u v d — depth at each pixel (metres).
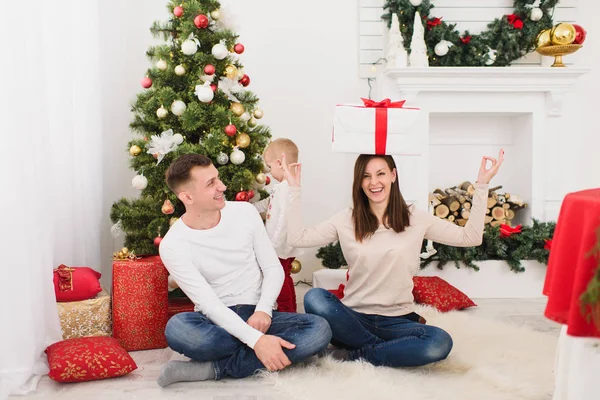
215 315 2.17
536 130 3.86
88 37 3.22
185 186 2.24
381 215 2.38
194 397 2.02
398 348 2.21
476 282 3.60
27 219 2.21
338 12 4.10
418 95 3.81
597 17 4.13
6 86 2.13
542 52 3.80
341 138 2.33
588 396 1.52
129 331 2.63
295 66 4.11
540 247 3.62
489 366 2.22
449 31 3.88
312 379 2.10
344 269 3.82
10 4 2.15
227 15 3.27
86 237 3.25
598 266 1.40
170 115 3.12
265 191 3.43
